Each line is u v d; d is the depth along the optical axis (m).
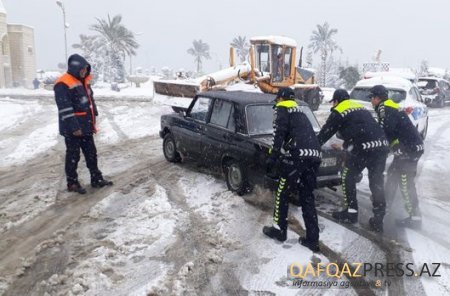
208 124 7.02
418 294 4.01
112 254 4.62
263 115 6.46
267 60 16.81
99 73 47.34
